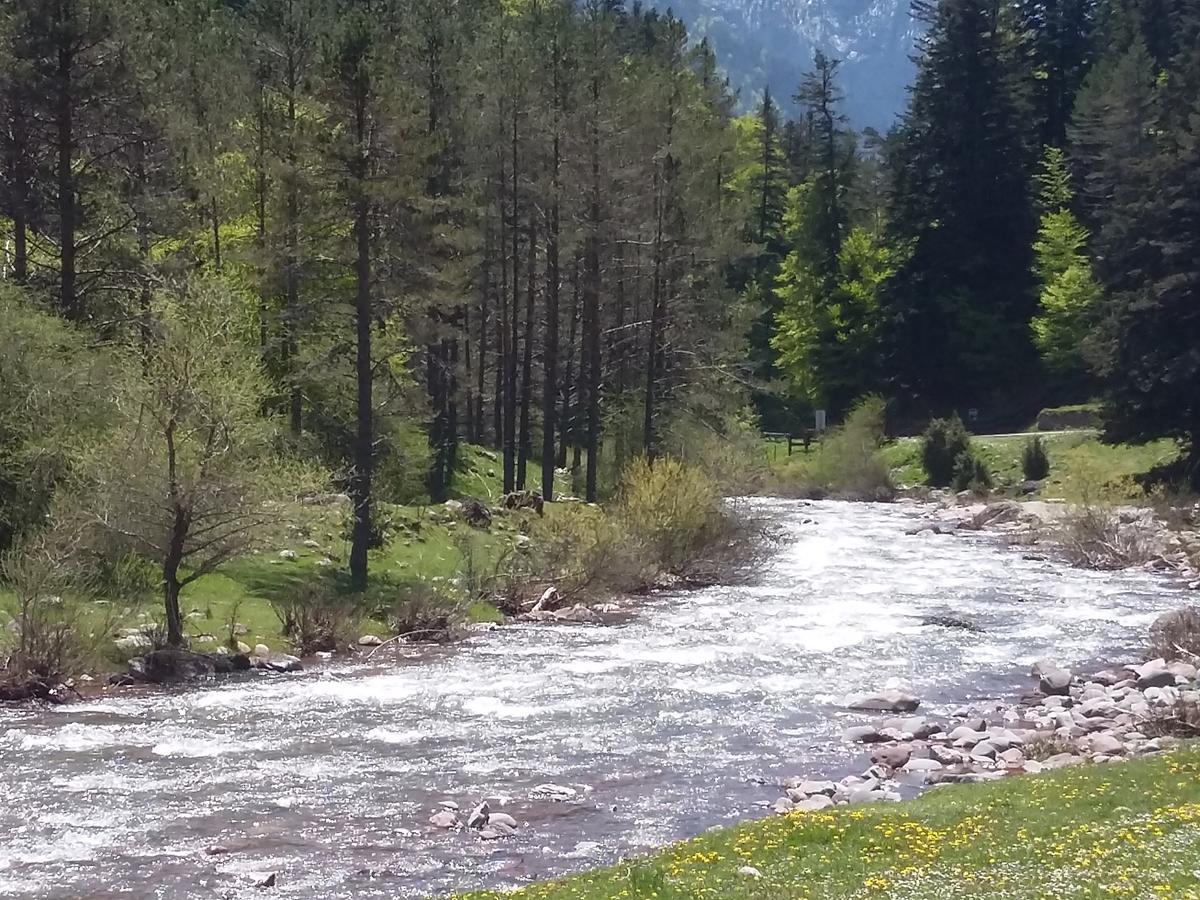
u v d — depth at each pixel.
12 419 26.48
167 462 23.55
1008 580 38.00
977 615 31.73
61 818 15.01
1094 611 32.34
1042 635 28.95
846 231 91.75
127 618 24.00
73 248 34.06
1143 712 20.14
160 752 18.14
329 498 28.05
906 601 33.94
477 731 19.78
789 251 99.31
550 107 48.72
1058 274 79.19
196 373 23.67
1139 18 93.00
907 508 61.12
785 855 11.46
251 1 53.75
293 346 36.09
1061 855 10.30
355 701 21.69
